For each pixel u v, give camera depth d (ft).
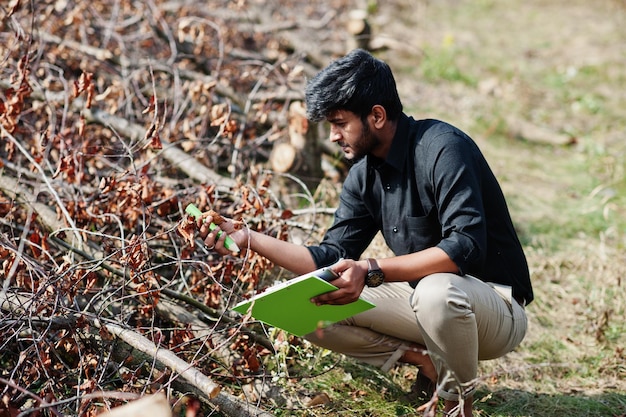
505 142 25.17
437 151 9.77
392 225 10.52
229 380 11.70
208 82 17.84
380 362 10.88
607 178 22.58
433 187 9.86
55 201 14.01
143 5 21.77
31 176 14.57
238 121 19.03
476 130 25.57
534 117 27.43
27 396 10.44
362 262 9.57
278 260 10.50
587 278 16.57
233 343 11.69
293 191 17.44
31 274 11.05
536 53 34.83
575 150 25.07
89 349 11.27
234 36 24.57
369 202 10.71
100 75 19.43
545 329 14.70
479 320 10.03
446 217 9.74
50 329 10.99
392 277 9.61
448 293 9.61
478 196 9.71
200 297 13.23
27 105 17.33
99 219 13.55
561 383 12.90
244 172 17.75
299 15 31.89
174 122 16.43
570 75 31.78
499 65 32.65
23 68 13.87
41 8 19.49
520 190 21.49
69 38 20.40
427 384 11.49
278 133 17.88
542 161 23.98
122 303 11.57
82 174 13.80
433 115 26.25
